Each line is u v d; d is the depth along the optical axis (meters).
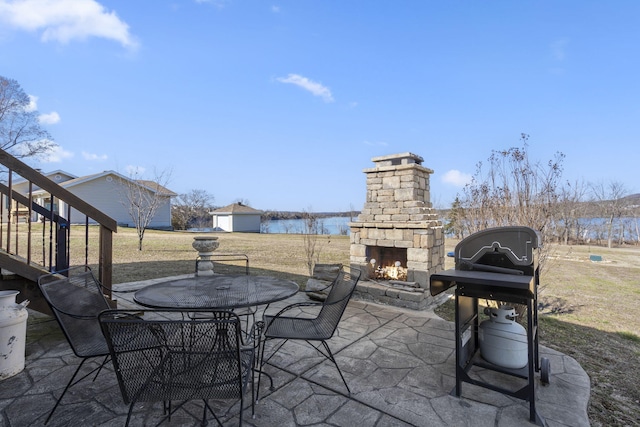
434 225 5.09
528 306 1.94
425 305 4.66
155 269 7.47
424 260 4.71
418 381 2.42
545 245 4.35
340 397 2.18
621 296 5.64
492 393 2.24
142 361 1.50
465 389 2.30
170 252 10.66
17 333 2.44
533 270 2.12
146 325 1.46
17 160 2.96
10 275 2.99
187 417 1.92
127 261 8.73
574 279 7.28
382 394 2.22
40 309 3.16
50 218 3.38
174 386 1.52
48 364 2.62
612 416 2.05
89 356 1.91
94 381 2.34
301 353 2.92
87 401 2.08
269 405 2.07
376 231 5.17
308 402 2.11
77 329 2.11
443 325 3.78
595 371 2.69
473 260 2.30
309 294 5.08
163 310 1.50
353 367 2.65
